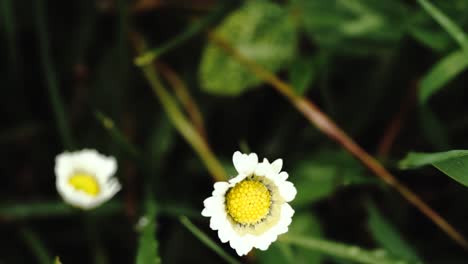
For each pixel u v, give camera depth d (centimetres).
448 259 30
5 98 32
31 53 32
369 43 29
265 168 23
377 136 31
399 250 27
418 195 30
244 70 29
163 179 31
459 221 30
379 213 29
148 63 30
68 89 32
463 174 24
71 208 29
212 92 29
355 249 26
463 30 28
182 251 30
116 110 31
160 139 30
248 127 32
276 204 23
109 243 31
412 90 30
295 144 31
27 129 32
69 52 32
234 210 23
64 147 31
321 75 30
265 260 27
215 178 29
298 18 29
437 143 29
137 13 32
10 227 30
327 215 30
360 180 28
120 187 29
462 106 31
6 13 30
